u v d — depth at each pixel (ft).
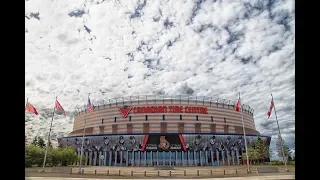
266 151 250.57
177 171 149.69
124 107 264.93
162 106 258.98
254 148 251.60
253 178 96.63
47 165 198.80
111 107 271.49
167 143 233.55
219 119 269.23
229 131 272.51
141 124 257.14
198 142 235.40
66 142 261.65
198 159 233.55
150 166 223.10
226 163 238.68
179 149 232.94
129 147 237.25
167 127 254.47
